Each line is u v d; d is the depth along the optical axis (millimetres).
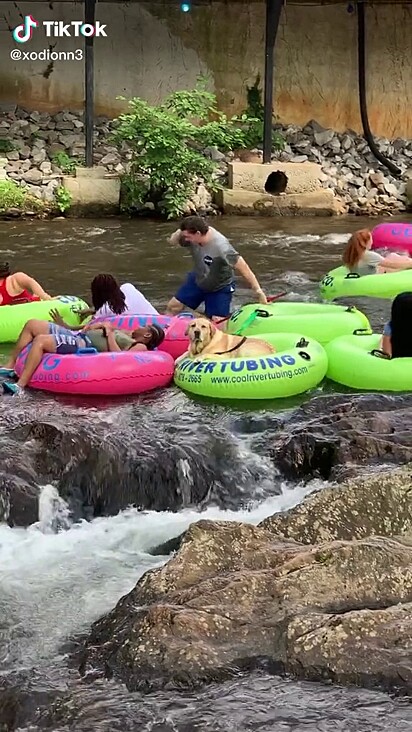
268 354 7652
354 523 4773
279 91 18312
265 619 4016
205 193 16141
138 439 6641
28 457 6250
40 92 17625
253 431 7020
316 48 18234
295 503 6340
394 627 3861
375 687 3734
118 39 17672
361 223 15508
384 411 7062
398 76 18562
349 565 4227
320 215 16172
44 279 11125
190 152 15562
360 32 17828
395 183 17219
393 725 3549
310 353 7695
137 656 3914
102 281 8547
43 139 16875
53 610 4785
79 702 3785
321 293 10492
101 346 7848
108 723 3641
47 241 13367
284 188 16375
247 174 16172
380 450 6434
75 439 6438
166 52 17922
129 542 5805
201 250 8844
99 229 14383
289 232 14508
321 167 17078
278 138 17219
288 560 4359
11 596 4941
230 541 4520
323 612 4047
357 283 10242
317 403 7246
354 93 18453
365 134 17953
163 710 3689
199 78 17047
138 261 12188
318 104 18438
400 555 4273
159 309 9852
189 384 7570
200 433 6797
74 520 6121
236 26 18000
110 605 4840
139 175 15797
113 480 6305
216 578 4238
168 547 5691
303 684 3777
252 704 3676
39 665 4234
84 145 16828
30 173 15844
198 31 17938
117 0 17516
